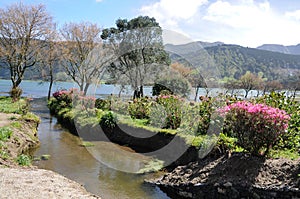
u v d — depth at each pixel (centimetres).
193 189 558
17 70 2292
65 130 1238
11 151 747
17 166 651
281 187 466
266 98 684
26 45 2277
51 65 2317
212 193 533
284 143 609
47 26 2292
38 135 1117
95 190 582
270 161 541
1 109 1434
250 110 563
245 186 500
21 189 490
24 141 878
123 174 688
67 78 2331
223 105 793
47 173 614
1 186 493
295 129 605
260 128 559
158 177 672
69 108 1530
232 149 632
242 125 580
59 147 937
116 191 583
